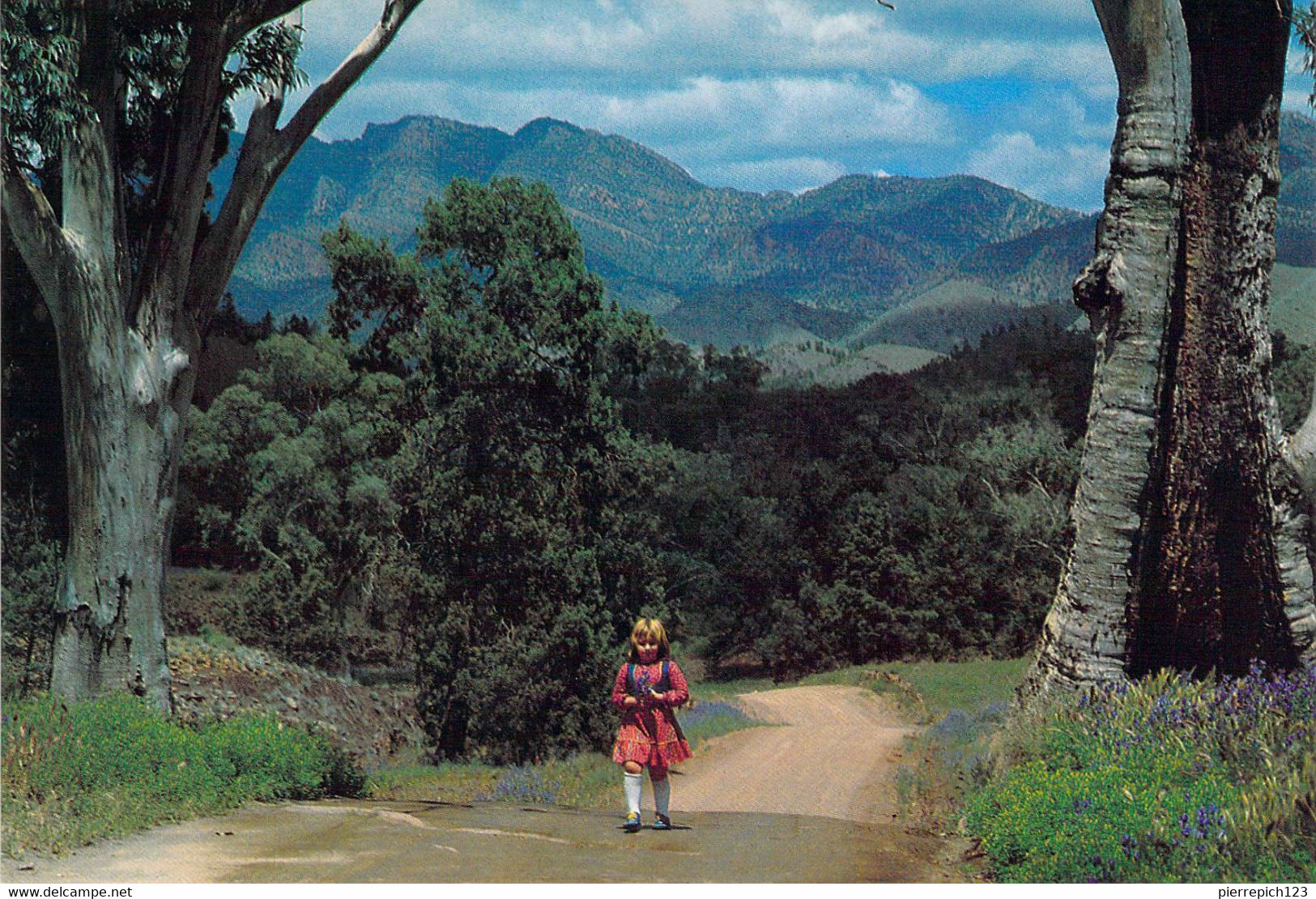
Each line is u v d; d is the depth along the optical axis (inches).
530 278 1437.0
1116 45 460.4
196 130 489.1
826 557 3075.8
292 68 532.1
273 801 405.1
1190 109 458.3
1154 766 334.6
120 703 443.8
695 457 3289.9
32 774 353.1
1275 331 2245.3
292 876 266.8
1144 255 459.8
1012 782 362.0
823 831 375.2
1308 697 352.8
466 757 1338.6
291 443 2426.2
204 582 2792.8
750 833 358.9
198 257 508.1
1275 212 461.1
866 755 956.6
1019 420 3494.1
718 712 1482.5
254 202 517.3
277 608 2298.2
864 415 4217.5
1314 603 453.1
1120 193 465.7
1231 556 459.8
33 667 748.6
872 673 2394.2
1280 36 449.4
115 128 477.4
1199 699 382.6
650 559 1535.4
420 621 1454.2
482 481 1433.3
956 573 2861.7
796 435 4291.3
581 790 796.6
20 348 717.9
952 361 6309.1
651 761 361.1
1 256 618.5
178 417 500.1
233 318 4244.6
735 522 3142.2
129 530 480.1
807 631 2950.3
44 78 430.0
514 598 1411.2
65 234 457.4
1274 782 276.1
